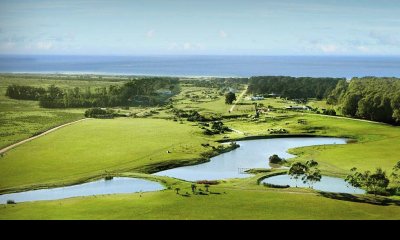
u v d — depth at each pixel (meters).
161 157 149.50
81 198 104.50
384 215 91.12
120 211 93.06
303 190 111.19
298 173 119.50
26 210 94.12
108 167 136.50
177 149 161.38
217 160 153.62
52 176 126.56
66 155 149.88
